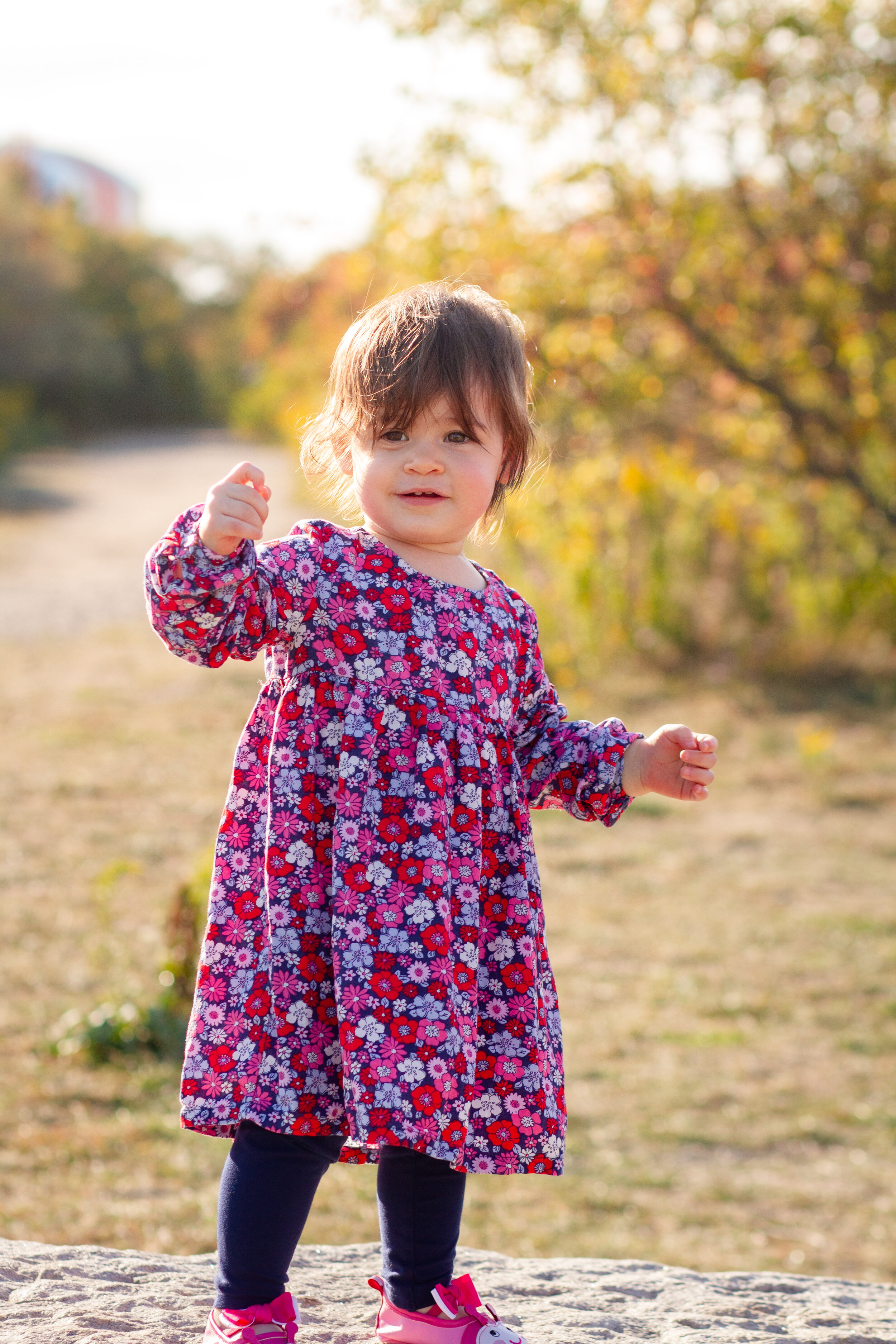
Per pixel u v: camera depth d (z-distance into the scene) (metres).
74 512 25.41
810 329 10.77
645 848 7.80
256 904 1.68
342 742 1.68
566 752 1.90
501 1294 2.08
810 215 10.52
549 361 10.20
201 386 62.94
